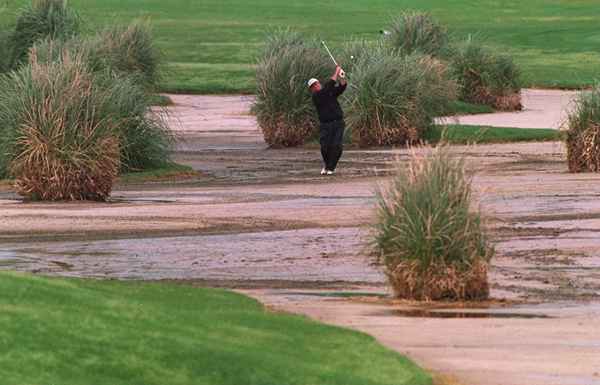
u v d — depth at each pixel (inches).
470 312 1149.7
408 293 1223.5
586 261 1448.1
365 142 3078.2
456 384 870.4
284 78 3125.0
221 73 4655.5
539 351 976.3
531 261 1448.1
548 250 1518.2
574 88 4451.3
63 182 2074.3
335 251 1518.2
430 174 1253.7
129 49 3619.6
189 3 7027.6
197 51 5315.0
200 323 925.2
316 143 3125.0
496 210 1839.3
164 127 2598.4
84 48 2800.2
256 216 1820.9
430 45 3887.8
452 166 1268.5
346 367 863.7
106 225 1748.3
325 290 1275.8
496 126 3312.0
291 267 1421.0
